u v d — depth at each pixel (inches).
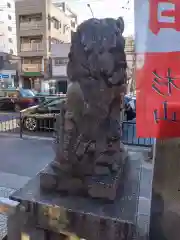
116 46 103.3
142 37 75.5
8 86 1110.4
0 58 1174.3
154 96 75.7
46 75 1075.9
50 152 279.4
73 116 109.7
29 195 109.4
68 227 99.0
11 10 1475.1
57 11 1152.2
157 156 83.3
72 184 109.8
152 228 87.9
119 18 107.3
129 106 347.3
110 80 104.7
